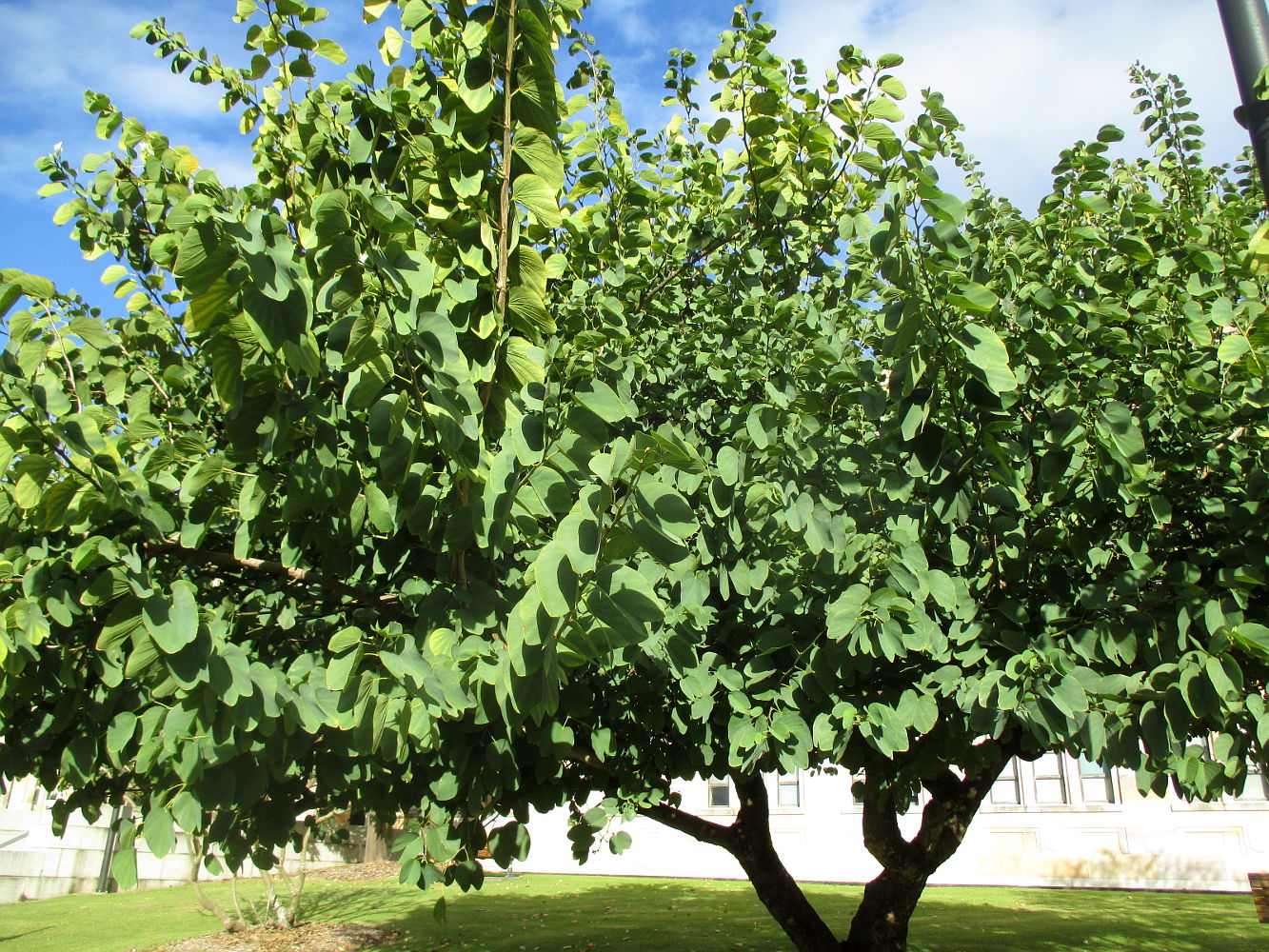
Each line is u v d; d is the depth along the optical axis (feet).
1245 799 51.21
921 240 9.94
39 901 49.75
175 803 8.98
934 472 11.46
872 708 12.42
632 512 6.64
